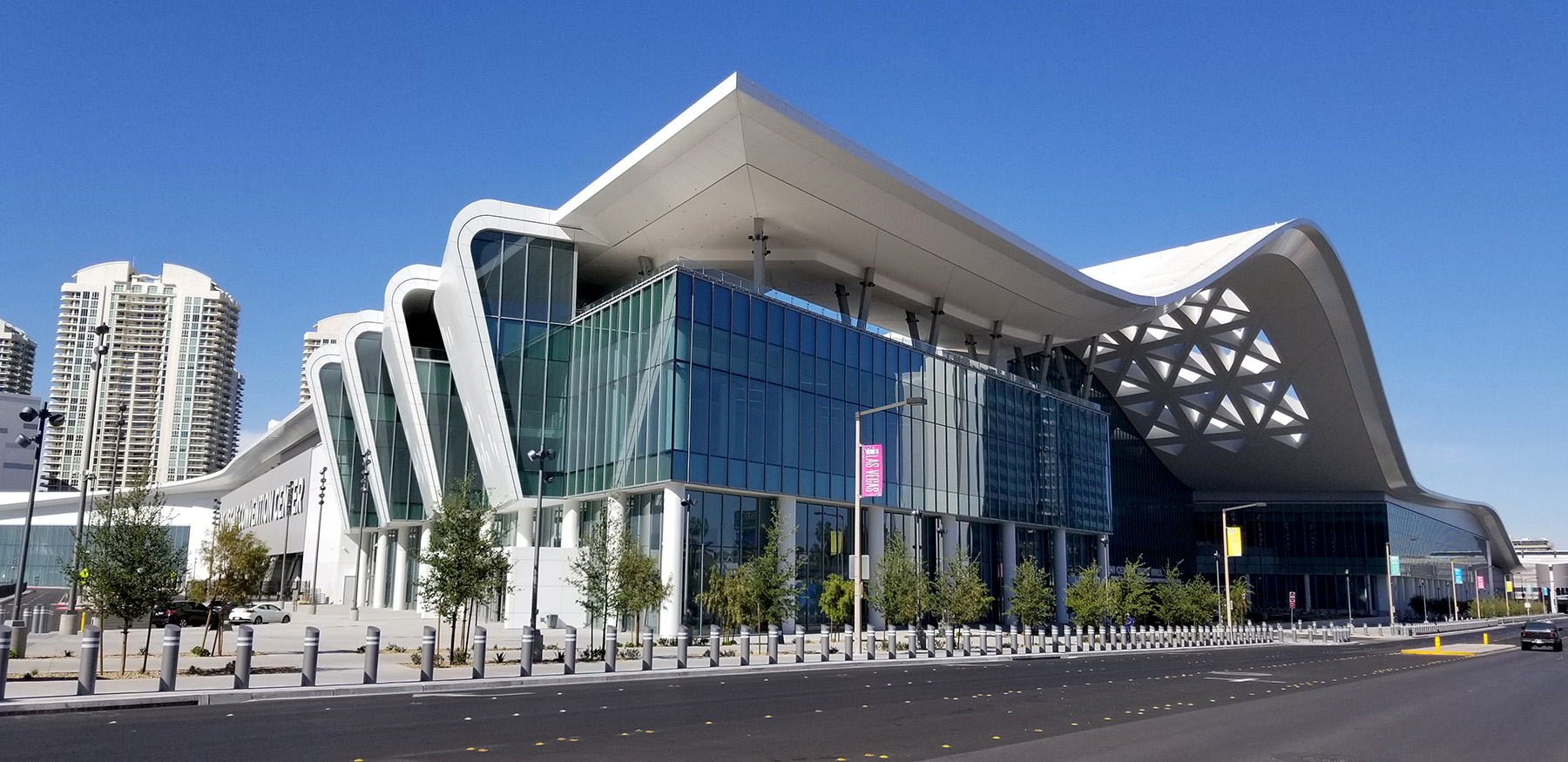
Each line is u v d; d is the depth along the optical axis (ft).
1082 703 62.85
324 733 44.83
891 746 42.96
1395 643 177.78
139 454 549.13
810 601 136.36
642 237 146.51
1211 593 189.57
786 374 135.13
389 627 138.10
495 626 140.97
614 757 39.29
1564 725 54.08
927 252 154.20
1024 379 189.98
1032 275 167.22
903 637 135.23
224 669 73.05
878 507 148.46
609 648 79.41
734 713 54.60
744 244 148.25
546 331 145.79
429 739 43.29
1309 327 232.94
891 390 154.20
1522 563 560.20
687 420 120.47
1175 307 215.51
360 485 192.95
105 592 69.15
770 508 133.90
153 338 564.30
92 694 55.88
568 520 142.10
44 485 515.50
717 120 117.60
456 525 86.17
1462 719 56.24
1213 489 327.47
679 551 119.44
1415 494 327.88
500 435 140.77
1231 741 45.93
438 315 158.92
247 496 350.43
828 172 128.88
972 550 170.91
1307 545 319.27
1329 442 279.69
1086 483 205.26
